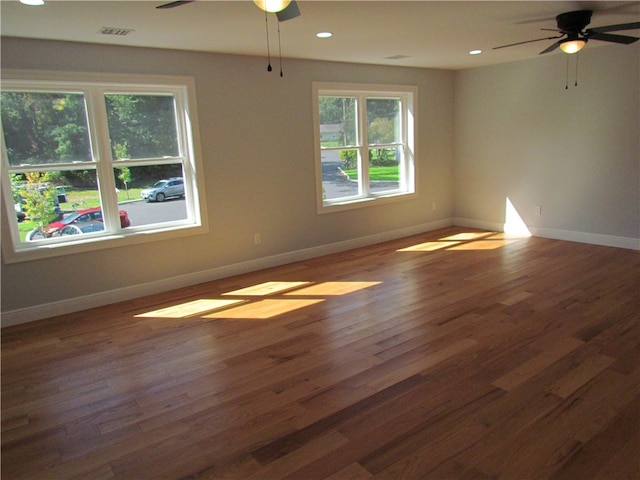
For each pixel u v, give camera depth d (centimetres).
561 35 438
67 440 238
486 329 347
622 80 538
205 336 360
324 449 221
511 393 260
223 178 504
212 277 509
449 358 304
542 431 226
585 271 477
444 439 224
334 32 410
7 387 294
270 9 235
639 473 196
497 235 666
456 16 371
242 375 296
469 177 720
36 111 402
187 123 476
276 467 210
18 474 214
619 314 363
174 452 224
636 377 271
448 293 430
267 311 408
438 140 709
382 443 223
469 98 697
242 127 509
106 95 434
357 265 543
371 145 645
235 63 495
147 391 282
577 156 591
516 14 376
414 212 697
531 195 647
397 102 668
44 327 392
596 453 209
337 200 619
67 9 309
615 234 572
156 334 368
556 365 289
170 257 479
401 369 294
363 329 359
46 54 391
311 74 555
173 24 358
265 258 548
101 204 443
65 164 419
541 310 379
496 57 589
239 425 244
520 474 198
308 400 264
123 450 228
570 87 584
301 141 558
